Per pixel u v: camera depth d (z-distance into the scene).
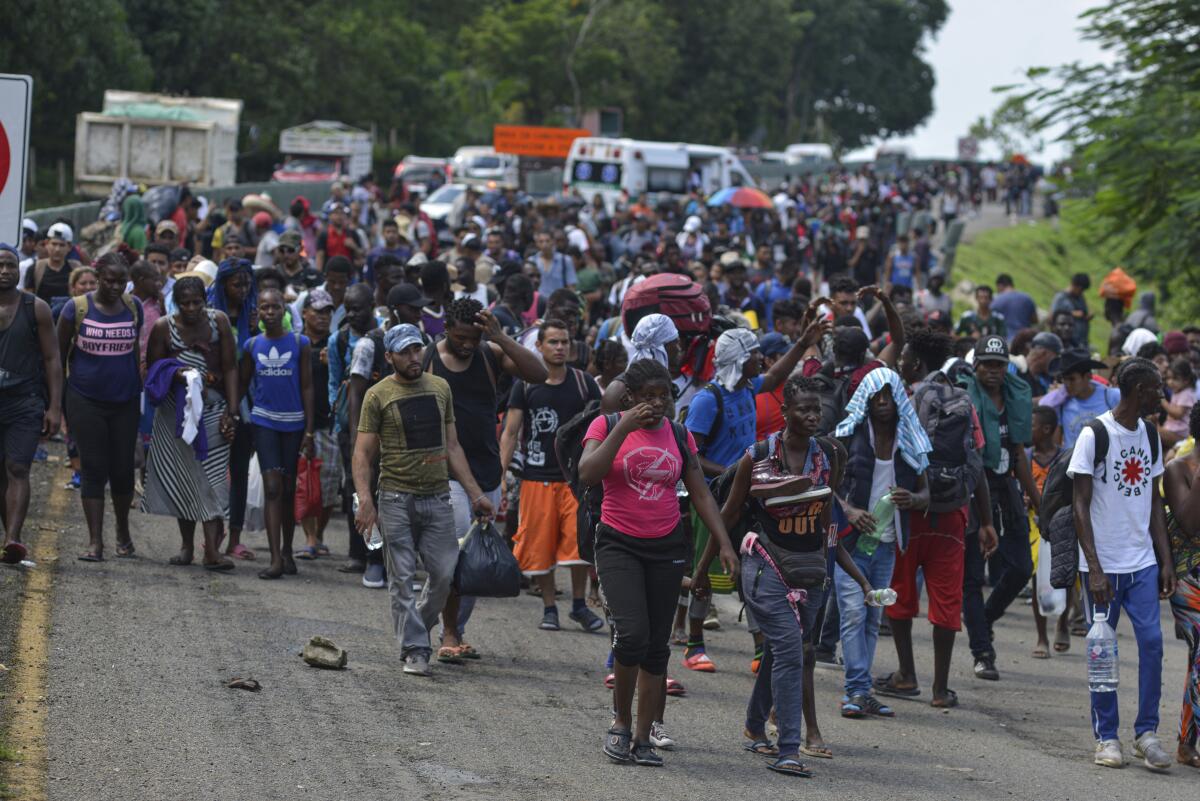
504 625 24.50
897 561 21.95
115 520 28.72
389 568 20.67
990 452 24.84
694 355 24.28
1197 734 19.77
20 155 21.80
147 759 15.47
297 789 15.02
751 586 17.81
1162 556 19.92
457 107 183.00
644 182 103.88
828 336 25.39
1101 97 59.94
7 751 15.12
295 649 20.88
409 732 17.53
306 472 26.59
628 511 17.06
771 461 17.86
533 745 17.56
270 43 142.75
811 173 171.00
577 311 27.98
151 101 100.69
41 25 97.75
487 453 21.95
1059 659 26.42
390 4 173.62
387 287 30.25
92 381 24.61
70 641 19.67
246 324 26.38
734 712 20.34
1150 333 37.22
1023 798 17.47
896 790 17.30
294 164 120.94
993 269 111.31
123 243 35.88
